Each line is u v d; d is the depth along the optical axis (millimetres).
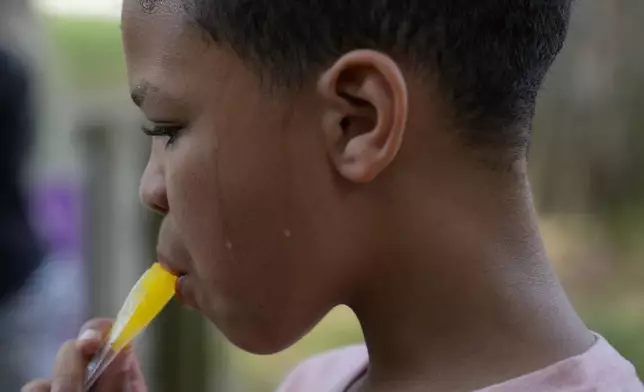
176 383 1685
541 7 633
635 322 1735
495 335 607
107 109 2004
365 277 627
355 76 584
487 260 610
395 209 605
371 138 584
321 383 817
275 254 614
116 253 1955
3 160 1806
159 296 711
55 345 1993
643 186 1870
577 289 1820
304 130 596
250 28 591
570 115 1848
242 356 2021
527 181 645
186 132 625
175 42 617
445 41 588
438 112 595
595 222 1874
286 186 602
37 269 1918
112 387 829
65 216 2096
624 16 1822
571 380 590
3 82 1801
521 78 623
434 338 618
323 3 581
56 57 2250
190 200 624
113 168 1949
